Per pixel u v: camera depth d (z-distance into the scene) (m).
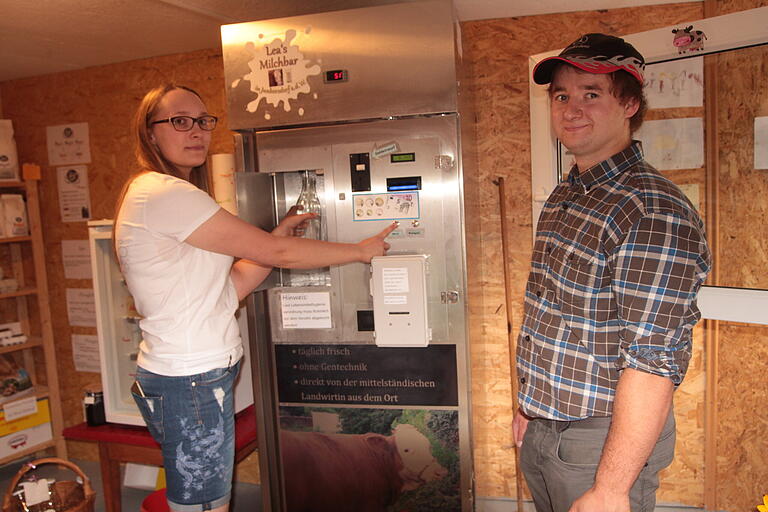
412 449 2.11
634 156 1.34
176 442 1.64
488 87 2.64
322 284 2.19
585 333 1.31
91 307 3.34
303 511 2.24
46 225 3.40
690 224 1.17
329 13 1.95
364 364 2.10
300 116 2.02
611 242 1.24
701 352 2.54
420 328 1.95
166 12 2.31
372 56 1.93
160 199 1.54
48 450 3.58
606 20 2.48
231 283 1.77
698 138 1.99
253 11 2.33
